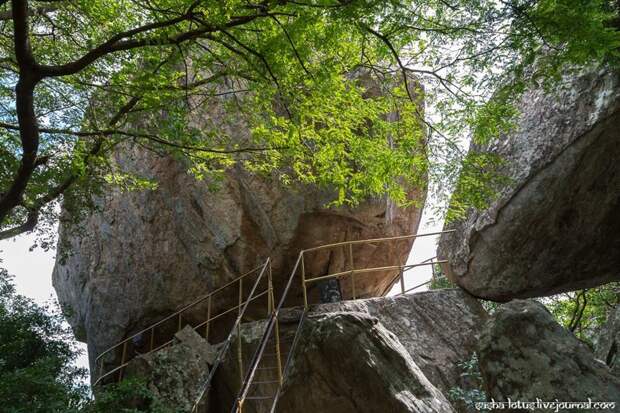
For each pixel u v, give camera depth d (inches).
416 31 274.1
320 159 329.1
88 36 339.3
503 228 353.1
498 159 320.8
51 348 518.3
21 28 210.8
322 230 503.8
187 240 545.0
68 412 300.0
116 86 313.9
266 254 512.7
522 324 223.5
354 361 282.0
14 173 352.8
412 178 330.6
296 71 284.4
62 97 365.4
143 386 341.1
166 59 288.5
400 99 327.9
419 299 362.3
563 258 342.6
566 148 321.4
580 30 219.5
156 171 561.0
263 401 364.8
